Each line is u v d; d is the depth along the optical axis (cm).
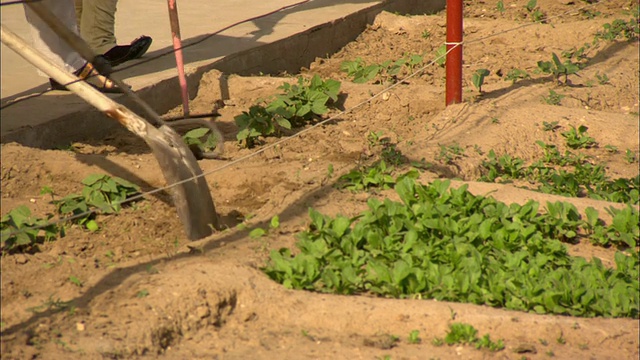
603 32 1454
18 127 860
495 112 1102
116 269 665
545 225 781
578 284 673
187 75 1106
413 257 696
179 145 757
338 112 1123
